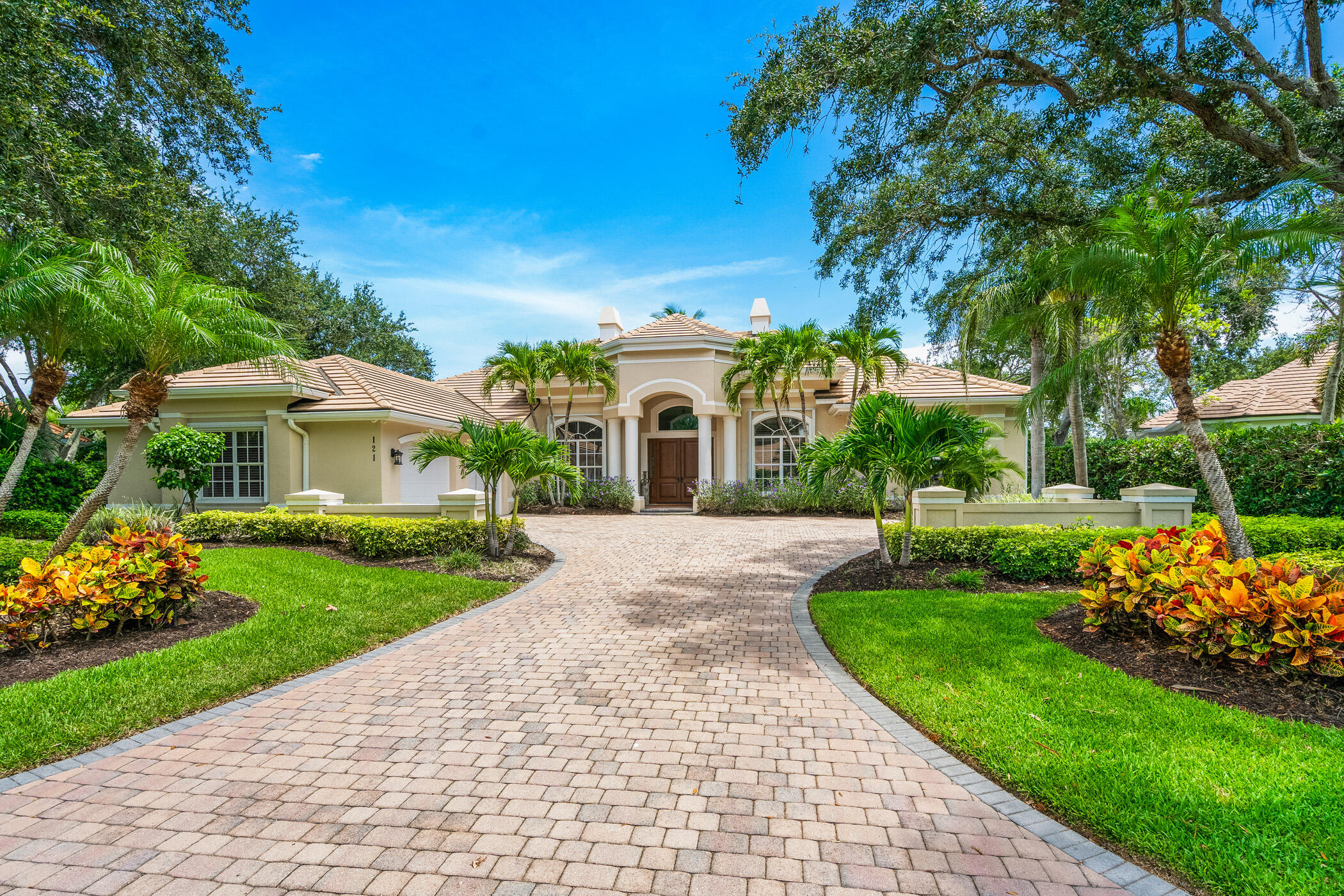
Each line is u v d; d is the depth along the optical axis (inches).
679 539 533.6
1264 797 120.8
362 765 147.0
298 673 211.2
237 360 344.5
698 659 224.4
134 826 122.7
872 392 729.6
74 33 486.0
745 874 107.7
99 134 519.8
